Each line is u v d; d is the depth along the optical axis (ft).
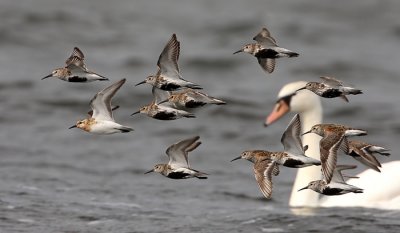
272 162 41.01
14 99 87.81
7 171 65.51
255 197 61.36
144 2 140.87
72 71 43.11
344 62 108.78
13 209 54.49
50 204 56.13
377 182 56.95
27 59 104.99
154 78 42.19
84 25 122.42
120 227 51.39
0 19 120.16
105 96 42.24
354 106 89.71
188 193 61.72
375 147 42.88
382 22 132.67
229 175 67.67
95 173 66.69
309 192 57.67
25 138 76.33
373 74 104.68
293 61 109.29
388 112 87.92
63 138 77.05
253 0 147.84
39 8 127.65
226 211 56.03
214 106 87.86
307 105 62.03
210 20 130.31
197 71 104.73
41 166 67.77
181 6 140.36
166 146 76.74
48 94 90.02
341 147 39.14
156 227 51.44
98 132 42.04
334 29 127.75
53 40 114.42
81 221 52.60
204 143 77.46
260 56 43.45
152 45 115.34
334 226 50.67
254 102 90.07
